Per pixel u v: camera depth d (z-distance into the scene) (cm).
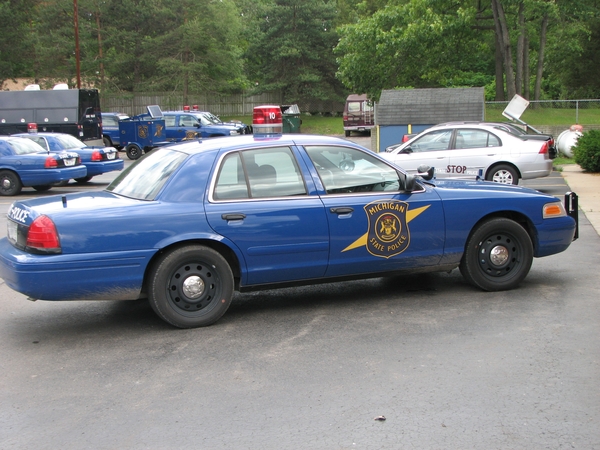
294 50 4631
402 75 3031
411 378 454
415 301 645
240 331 569
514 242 662
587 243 899
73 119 2669
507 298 644
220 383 456
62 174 1677
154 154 646
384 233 615
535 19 3042
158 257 563
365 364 482
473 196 646
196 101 5006
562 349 502
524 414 396
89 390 451
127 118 3173
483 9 3056
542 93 4572
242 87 5431
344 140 630
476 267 655
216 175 579
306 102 5147
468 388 435
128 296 557
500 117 2598
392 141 2162
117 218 545
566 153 2162
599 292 657
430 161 1390
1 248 573
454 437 370
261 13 4825
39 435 386
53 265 529
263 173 593
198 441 373
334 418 397
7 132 2712
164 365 494
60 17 4388
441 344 520
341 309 626
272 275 592
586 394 421
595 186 1491
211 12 4631
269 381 456
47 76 4522
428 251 634
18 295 717
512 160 1354
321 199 600
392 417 396
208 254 570
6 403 433
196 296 574
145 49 4512
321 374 466
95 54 4516
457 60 3048
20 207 576
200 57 4628
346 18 5769
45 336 574
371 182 621
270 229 581
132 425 396
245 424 392
